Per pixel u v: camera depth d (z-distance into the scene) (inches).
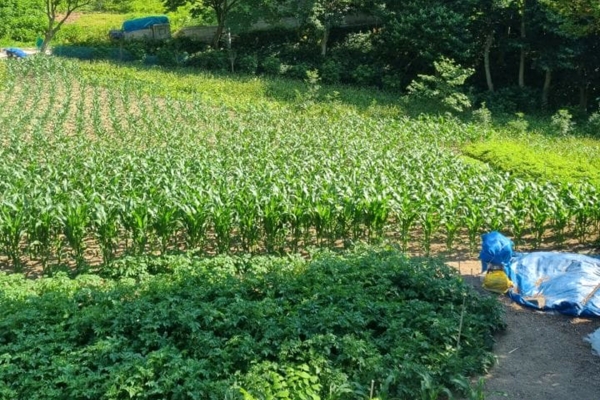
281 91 1358.3
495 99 1505.9
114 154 757.9
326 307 398.3
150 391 313.1
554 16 1307.8
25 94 1151.6
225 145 854.5
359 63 1705.2
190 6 2504.9
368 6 1691.7
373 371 339.0
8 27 2217.0
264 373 327.6
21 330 363.6
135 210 533.3
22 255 565.0
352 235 605.3
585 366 384.2
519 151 930.1
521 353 398.3
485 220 573.9
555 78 1615.4
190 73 1560.0
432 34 1489.9
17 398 316.2
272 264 479.2
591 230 645.9
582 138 1173.1
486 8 1499.8
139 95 1195.3
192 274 445.4
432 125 1059.9
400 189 609.3
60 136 887.1
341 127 1012.5
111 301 401.1
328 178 639.1
